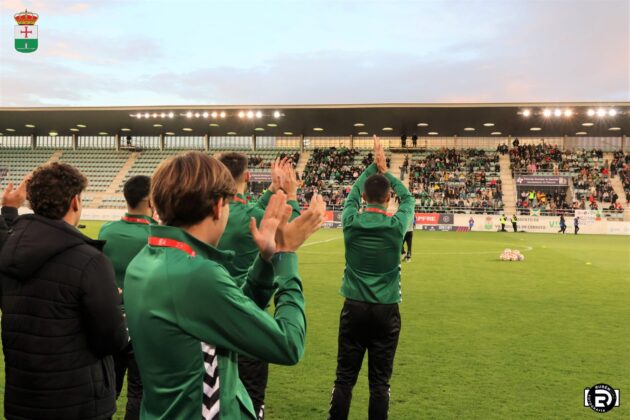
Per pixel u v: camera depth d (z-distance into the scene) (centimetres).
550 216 3944
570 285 1219
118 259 388
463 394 502
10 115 4281
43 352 231
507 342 699
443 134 5016
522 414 455
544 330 770
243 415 181
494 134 4972
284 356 168
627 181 4338
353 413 464
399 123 4425
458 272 1441
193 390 164
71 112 4150
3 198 324
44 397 231
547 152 4803
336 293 1088
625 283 1257
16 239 235
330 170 4859
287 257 186
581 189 4288
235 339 162
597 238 3194
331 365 595
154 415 172
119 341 246
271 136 5397
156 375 167
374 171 440
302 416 450
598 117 3928
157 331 163
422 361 609
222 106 4016
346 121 4359
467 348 668
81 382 238
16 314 236
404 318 848
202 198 173
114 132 5209
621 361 614
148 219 404
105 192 4831
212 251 174
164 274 164
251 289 184
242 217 368
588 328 785
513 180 4528
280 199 188
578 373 568
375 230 389
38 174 248
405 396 497
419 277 1341
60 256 237
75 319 237
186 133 5262
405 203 417
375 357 402
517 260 1736
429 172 4728
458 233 3566
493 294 1088
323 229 3922
